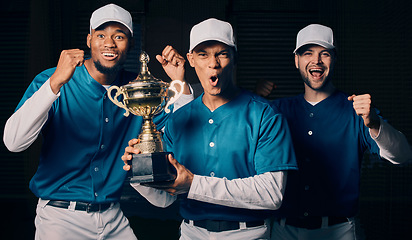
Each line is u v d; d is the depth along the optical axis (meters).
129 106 1.93
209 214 1.95
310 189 2.40
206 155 2.00
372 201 6.61
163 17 7.09
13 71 7.57
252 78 7.35
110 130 2.41
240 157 1.97
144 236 5.04
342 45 7.11
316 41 2.39
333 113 2.44
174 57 2.45
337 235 2.38
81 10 7.11
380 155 2.28
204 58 1.91
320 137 2.43
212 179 1.85
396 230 5.31
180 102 2.44
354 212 2.38
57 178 2.39
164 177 1.78
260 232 1.96
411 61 6.96
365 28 7.09
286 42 7.31
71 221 2.36
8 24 7.51
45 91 2.06
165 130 2.12
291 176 2.42
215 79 1.91
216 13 7.12
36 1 7.19
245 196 1.85
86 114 2.38
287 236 2.44
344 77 7.11
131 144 1.83
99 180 2.39
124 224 2.53
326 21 7.18
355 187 2.38
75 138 2.38
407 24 7.02
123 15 2.26
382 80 7.06
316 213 2.38
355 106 2.05
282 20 7.28
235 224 1.94
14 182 7.46
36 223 2.44
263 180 1.89
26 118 2.09
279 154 1.92
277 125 1.95
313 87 2.45
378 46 7.09
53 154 2.38
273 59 7.32
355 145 2.39
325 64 2.42
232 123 1.99
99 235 2.41
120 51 2.27
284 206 2.41
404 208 6.22
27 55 7.50
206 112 2.03
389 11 7.04
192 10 7.09
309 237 2.39
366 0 7.07
